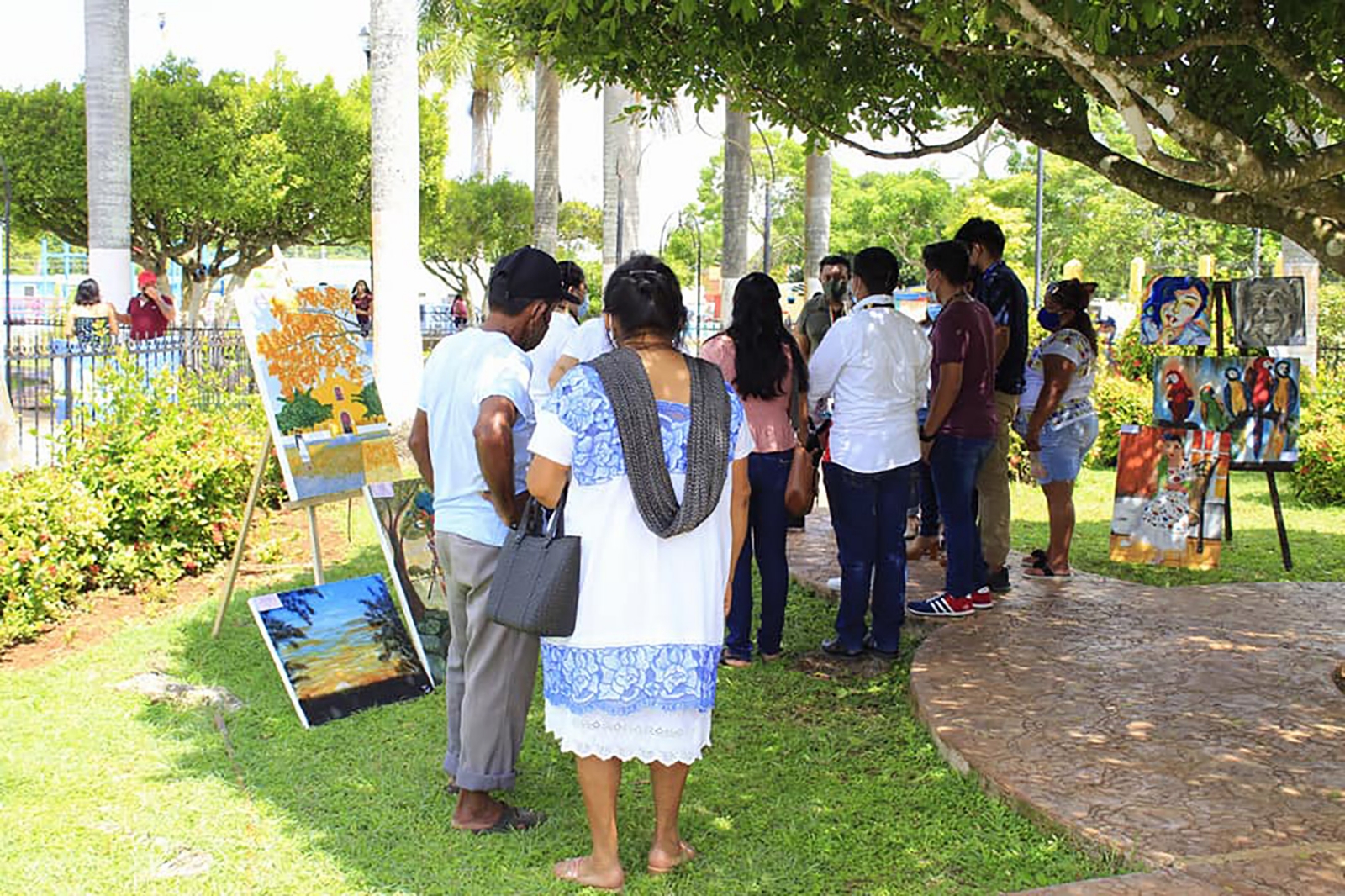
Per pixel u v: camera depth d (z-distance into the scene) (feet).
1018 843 13.06
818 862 12.95
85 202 81.35
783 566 19.76
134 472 25.23
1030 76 19.72
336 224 90.27
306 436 20.02
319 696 17.43
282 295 20.47
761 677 19.25
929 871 12.68
